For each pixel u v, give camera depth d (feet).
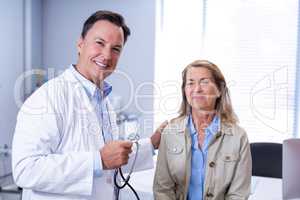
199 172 4.11
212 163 4.04
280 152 7.29
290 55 8.99
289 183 3.85
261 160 7.34
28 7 9.61
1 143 8.57
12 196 7.61
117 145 3.29
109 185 3.77
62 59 10.38
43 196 3.34
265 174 7.30
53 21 10.38
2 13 8.57
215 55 9.53
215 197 4.01
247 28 9.25
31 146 3.08
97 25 3.49
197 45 9.66
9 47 8.90
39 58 10.27
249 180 4.06
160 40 9.92
